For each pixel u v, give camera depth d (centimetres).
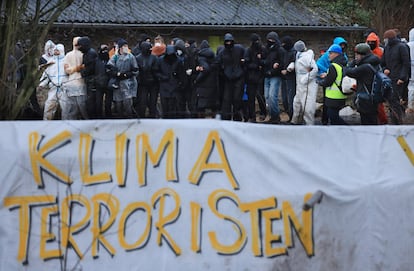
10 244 638
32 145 648
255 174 675
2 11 825
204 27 2545
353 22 2902
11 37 818
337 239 691
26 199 643
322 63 1766
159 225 657
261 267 668
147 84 1792
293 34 2772
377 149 717
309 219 684
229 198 668
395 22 3086
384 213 708
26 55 836
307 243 682
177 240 657
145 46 1781
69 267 643
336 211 694
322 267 686
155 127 662
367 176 707
